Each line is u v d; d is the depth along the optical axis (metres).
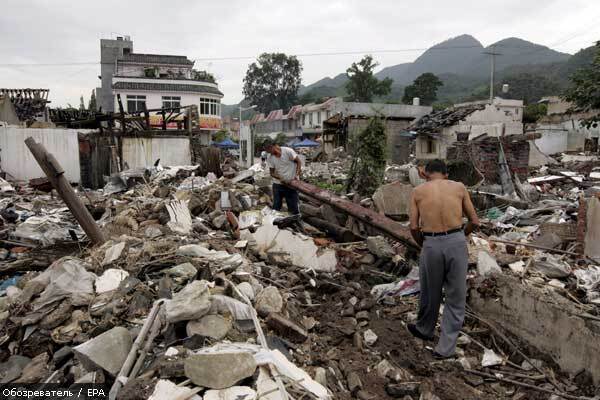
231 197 8.67
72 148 15.69
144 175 13.02
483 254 5.00
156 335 3.22
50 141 15.56
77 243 6.20
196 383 2.61
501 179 10.77
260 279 4.85
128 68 40.78
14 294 4.21
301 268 5.52
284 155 7.52
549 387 3.44
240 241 5.98
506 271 5.15
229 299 3.62
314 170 20.73
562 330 3.58
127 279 4.09
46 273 4.17
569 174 14.56
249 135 21.20
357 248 6.45
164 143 16.91
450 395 3.36
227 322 3.35
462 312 3.89
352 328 4.17
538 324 3.82
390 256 5.92
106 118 16.86
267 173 12.98
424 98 63.53
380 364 3.61
